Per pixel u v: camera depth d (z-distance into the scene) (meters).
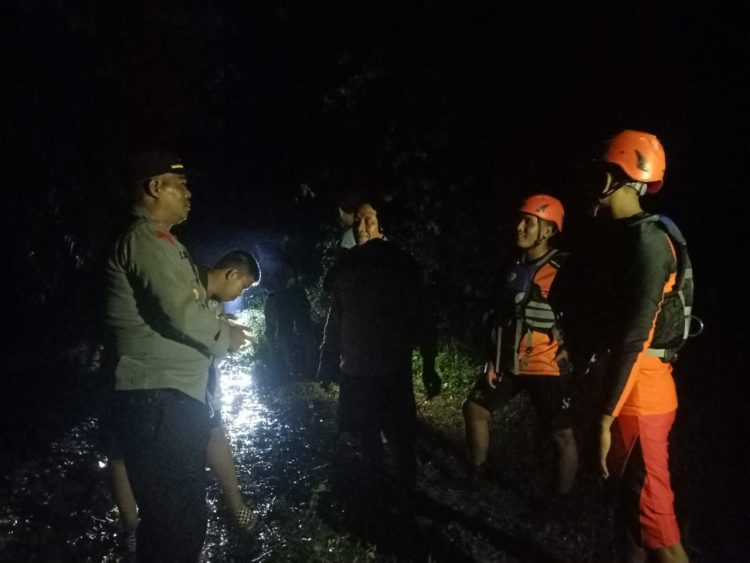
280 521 5.04
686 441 6.11
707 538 4.89
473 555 4.72
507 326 4.89
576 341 3.73
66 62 9.75
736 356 7.28
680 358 7.39
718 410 6.68
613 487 3.63
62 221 8.98
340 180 10.36
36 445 6.29
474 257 8.47
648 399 3.46
